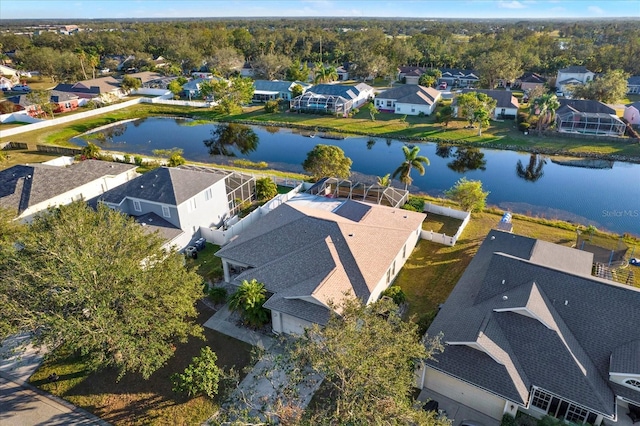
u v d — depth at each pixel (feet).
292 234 102.47
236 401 68.33
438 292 100.53
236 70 452.76
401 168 161.27
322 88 306.76
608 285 73.15
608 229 135.74
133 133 258.37
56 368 79.00
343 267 90.63
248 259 99.66
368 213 117.70
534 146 216.54
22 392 73.87
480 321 72.23
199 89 339.57
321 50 532.73
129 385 75.15
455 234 122.93
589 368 65.26
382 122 265.13
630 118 247.91
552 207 152.87
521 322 71.10
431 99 287.89
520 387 63.26
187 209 118.52
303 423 51.85
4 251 71.97
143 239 83.56
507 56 355.77
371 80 422.41
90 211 88.58
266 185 151.23
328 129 256.52
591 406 60.13
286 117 282.56
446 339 72.08
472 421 66.44
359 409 51.24
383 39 526.16
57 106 301.63
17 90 378.73
